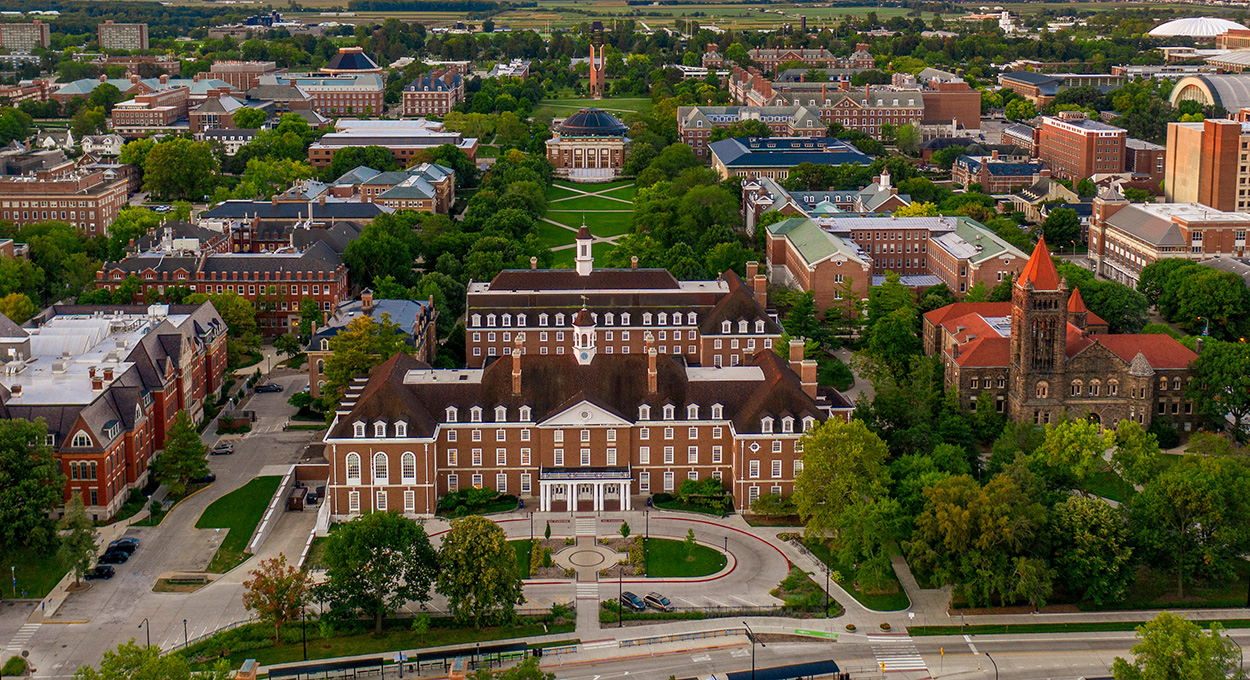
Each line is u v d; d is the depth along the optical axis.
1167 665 153.38
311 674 167.88
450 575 178.38
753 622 181.88
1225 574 189.00
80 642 176.75
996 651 174.88
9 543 195.00
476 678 159.75
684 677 167.50
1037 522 185.62
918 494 195.88
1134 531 189.62
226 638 175.62
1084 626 181.75
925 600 188.88
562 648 174.88
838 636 178.38
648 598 186.38
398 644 176.50
